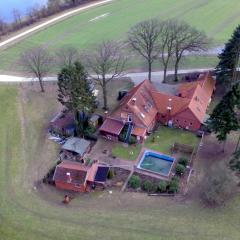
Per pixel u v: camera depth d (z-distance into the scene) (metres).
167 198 61.94
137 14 132.38
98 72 86.69
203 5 136.62
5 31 122.38
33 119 81.38
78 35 119.50
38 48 103.75
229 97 64.69
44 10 134.00
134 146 73.31
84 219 57.91
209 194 60.69
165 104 77.69
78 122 74.88
